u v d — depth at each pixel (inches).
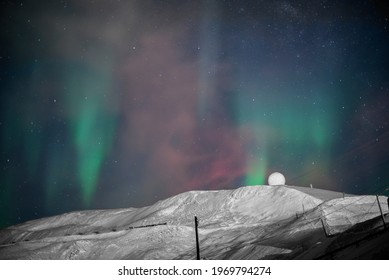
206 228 2790.4
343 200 2176.4
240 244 2052.2
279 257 1373.0
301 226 1907.0
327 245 1140.5
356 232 1151.0
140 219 3767.2
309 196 3132.4
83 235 2847.0
